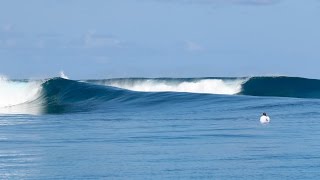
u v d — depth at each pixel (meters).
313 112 118.25
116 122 105.00
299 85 178.38
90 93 150.50
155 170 56.72
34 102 155.88
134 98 143.88
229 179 52.81
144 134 84.38
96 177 53.94
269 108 125.75
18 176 54.69
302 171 55.62
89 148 70.88
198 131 87.75
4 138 81.31
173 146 71.75
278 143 73.56
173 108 131.38
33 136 83.44
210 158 62.94
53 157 64.50
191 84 186.38
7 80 163.00
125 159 62.84
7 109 146.50
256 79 181.12
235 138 78.75
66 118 115.88
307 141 75.31
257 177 53.44
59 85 156.38
